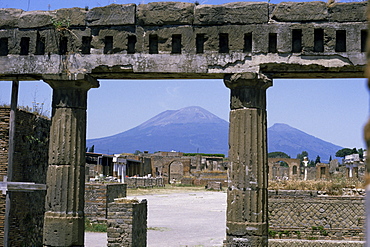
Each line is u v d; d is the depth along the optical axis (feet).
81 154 40.09
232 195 37.60
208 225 92.17
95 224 81.97
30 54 40.11
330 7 37.58
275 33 37.93
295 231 56.70
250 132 37.73
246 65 37.91
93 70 39.73
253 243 36.58
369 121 6.06
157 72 38.88
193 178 276.82
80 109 40.40
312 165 517.14
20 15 40.60
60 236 38.42
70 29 40.16
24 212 52.34
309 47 37.42
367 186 6.10
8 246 48.42
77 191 39.45
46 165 60.29
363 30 37.17
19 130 51.80
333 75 39.29
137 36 39.34
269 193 57.57
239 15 38.29
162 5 39.11
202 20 38.60
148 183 226.17
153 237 75.15
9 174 45.44
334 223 56.13
